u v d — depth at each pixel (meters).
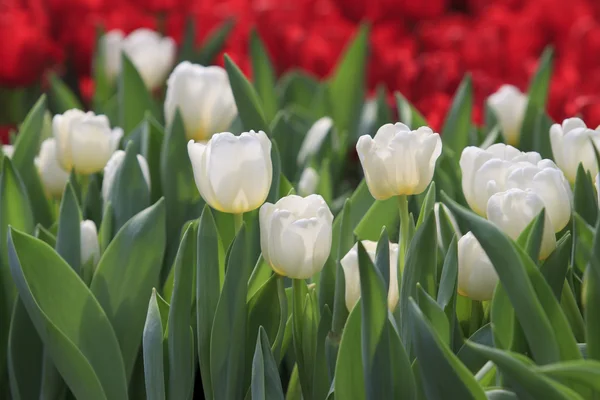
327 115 2.19
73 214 1.66
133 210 1.75
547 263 1.53
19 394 1.65
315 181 1.83
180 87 1.81
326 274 1.62
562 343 1.46
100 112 2.22
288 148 2.05
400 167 1.55
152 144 1.86
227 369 1.57
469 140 2.04
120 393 1.61
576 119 1.67
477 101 2.41
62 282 1.59
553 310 1.46
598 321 1.48
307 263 1.54
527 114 2.00
